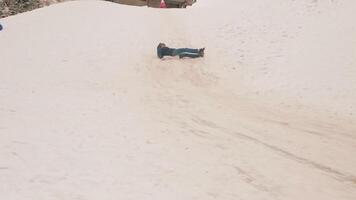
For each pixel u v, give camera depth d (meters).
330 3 75.75
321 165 27.08
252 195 21.20
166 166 24.25
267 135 33.53
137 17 95.94
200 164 25.19
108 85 51.16
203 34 76.88
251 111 41.94
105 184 20.67
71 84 50.75
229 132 33.62
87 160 23.94
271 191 21.98
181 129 33.44
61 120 32.81
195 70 60.47
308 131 35.69
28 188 19.25
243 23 78.06
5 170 21.16
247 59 62.44
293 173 25.14
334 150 30.69
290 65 57.62
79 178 21.14
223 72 59.03
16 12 172.50
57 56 66.75
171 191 20.64
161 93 48.09
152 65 62.62
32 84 49.62
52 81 52.03
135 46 72.44
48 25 90.38
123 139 28.89
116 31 82.12
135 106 40.78
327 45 61.09
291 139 32.81
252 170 25.00
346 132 36.09
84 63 62.84
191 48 69.88
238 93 50.06
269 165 26.20
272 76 55.25
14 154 23.72
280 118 39.78
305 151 29.92
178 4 147.50
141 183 21.28
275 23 73.88
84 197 18.84
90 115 35.41
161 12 104.06
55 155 24.28
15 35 83.88
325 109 43.72
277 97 48.16
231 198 20.55
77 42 75.19
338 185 23.83
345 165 27.47
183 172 23.55
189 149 28.11
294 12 76.62
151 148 27.44
